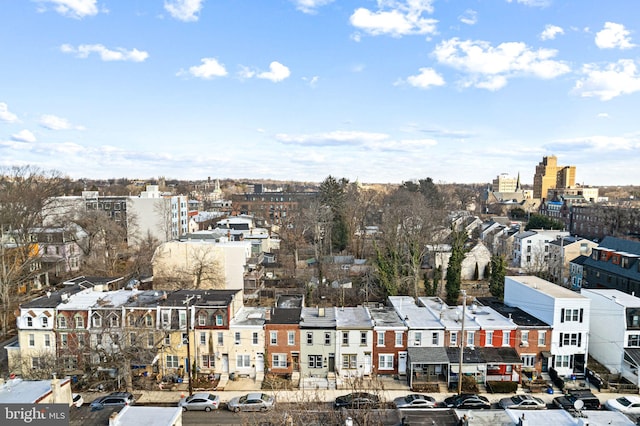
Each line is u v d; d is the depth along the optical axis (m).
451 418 27.28
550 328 43.16
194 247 69.06
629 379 41.25
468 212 154.75
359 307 50.66
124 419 25.88
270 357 43.81
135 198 101.75
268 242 100.56
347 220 106.25
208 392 39.19
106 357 38.72
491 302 54.56
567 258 80.94
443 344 43.41
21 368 39.41
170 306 43.34
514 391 39.56
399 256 72.44
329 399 37.94
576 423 25.98
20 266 64.06
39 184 82.56
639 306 42.34
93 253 78.12
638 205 138.75
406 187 144.25
